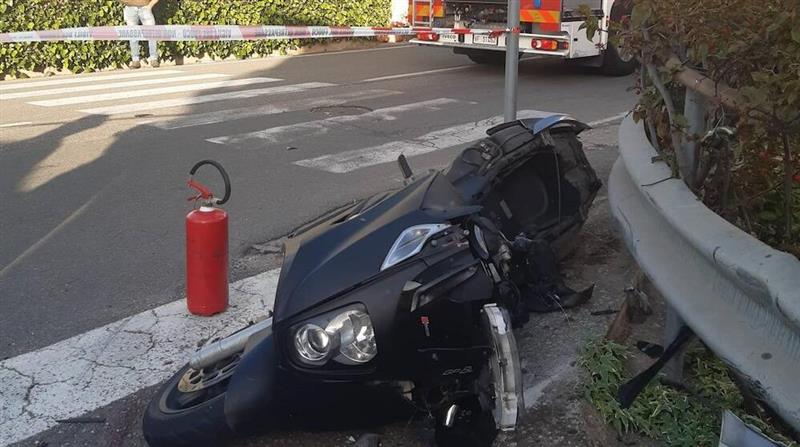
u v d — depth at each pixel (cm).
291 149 820
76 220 609
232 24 1619
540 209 484
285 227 593
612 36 338
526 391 347
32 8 1342
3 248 552
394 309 278
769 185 338
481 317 290
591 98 1119
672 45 311
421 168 746
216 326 440
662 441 297
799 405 207
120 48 1470
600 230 559
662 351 342
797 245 332
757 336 235
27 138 867
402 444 319
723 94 280
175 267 522
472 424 299
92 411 359
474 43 1331
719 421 299
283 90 1180
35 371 392
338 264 289
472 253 301
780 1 271
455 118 973
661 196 308
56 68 1407
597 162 756
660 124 346
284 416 293
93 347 416
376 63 1523
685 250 293
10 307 462
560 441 313
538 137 473
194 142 847
